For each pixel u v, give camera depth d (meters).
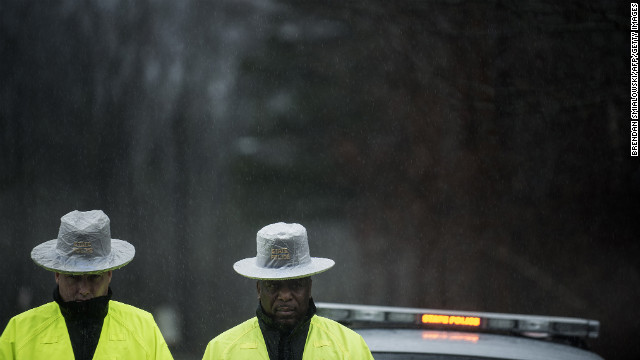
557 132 55.97
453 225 61.53
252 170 71.31
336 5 70.00
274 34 73.81
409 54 63.41
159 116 74.25
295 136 72.19
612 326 48.09
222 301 49.91
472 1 56.31
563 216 55.75
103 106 74.62
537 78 54.84
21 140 72.62
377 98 70.00
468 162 62.22
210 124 73.69
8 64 74.25
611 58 51.69
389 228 64.25
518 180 58.56
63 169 71.75
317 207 68.62
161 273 55.28
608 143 53.69
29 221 66.06
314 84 72.62
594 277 52.62
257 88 73.88
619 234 53.62
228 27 75.00
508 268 55.81
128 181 71.31
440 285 55.47
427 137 65.50
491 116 59.97
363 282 56.22
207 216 67.38
